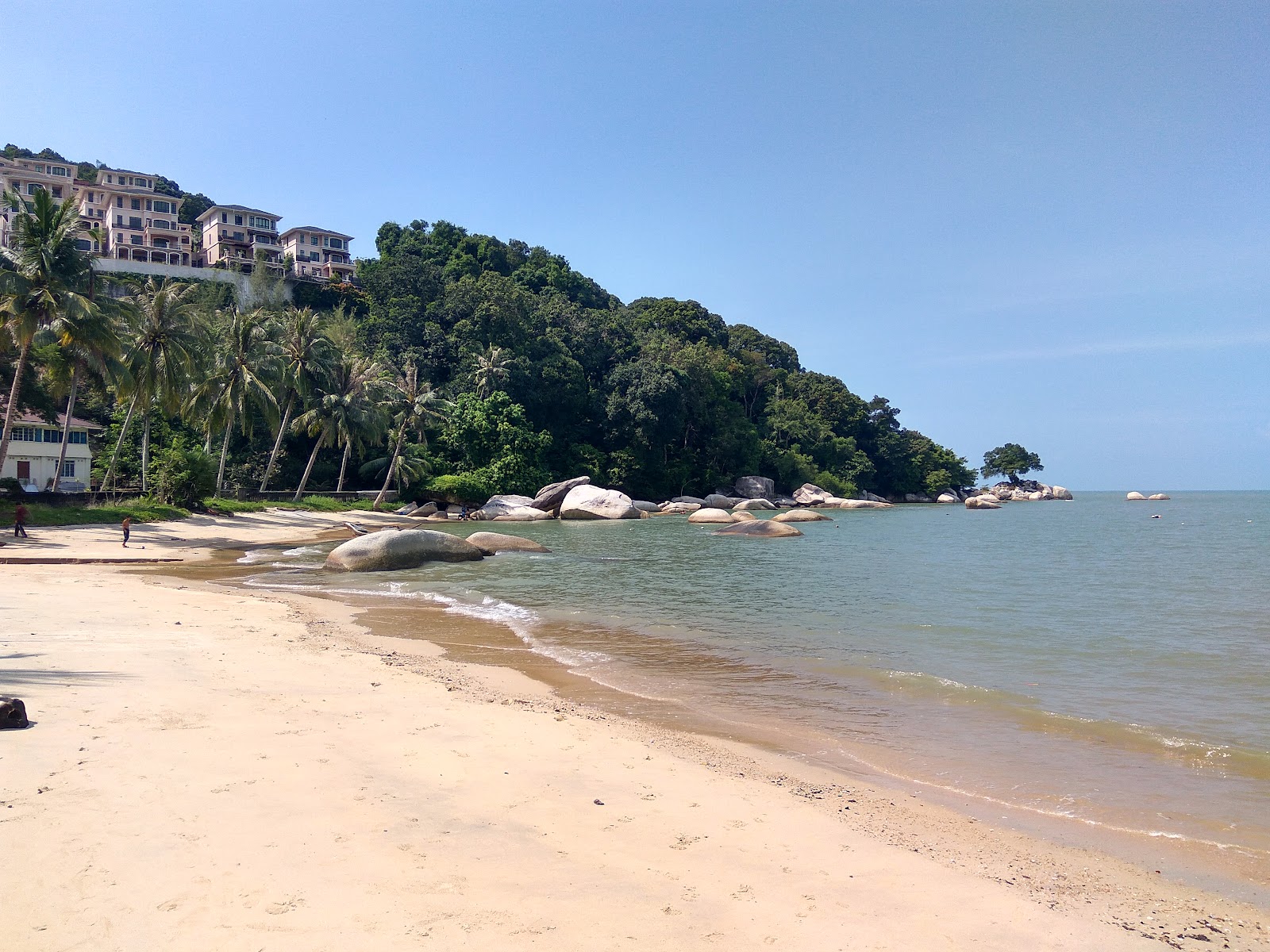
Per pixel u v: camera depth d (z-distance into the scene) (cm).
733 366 9950
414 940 411
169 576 2344
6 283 3306
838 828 621
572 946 417
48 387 4478
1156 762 809
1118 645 1423
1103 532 5344
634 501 7538
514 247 11506
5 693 839
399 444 6184
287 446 6494
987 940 457
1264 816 679
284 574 2433
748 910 477
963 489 12862
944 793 727
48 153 12056
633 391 8050
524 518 5806
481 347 7900
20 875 455
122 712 790
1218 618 1725
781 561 2959
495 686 1084
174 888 451
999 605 1898
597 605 1891
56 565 2491
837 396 10962
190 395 5038
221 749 697
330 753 709
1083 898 523
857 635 1518
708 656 1324
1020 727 929
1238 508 11175
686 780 711
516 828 575
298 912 433
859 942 446
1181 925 491
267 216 10288
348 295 8844
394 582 2298
